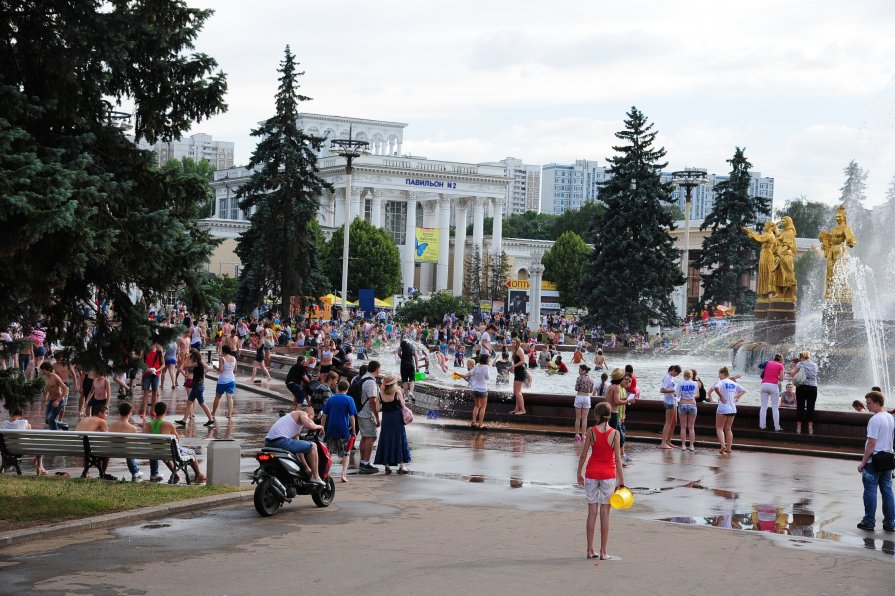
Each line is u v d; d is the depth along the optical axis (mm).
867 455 16281
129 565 12406
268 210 66312
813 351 45281
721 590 11930
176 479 18406
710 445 26422
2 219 13203
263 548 13492
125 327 16219
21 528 14125
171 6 16594
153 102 16875
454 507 17031
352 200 139125
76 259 13977
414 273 150875
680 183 80312
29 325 16750
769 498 18938
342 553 13281
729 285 92188
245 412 31594
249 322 66438
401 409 20812
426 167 143625
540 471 21453
